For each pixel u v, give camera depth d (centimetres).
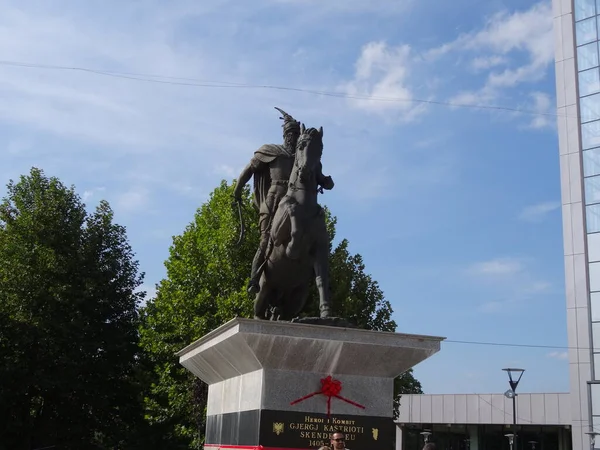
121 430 3112
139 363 3198
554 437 4503
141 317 3194
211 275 2655
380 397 814
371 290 2734
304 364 789
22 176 3234
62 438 3053
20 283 2834
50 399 2992
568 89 3847
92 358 3019
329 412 794
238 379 866
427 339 811
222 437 901
